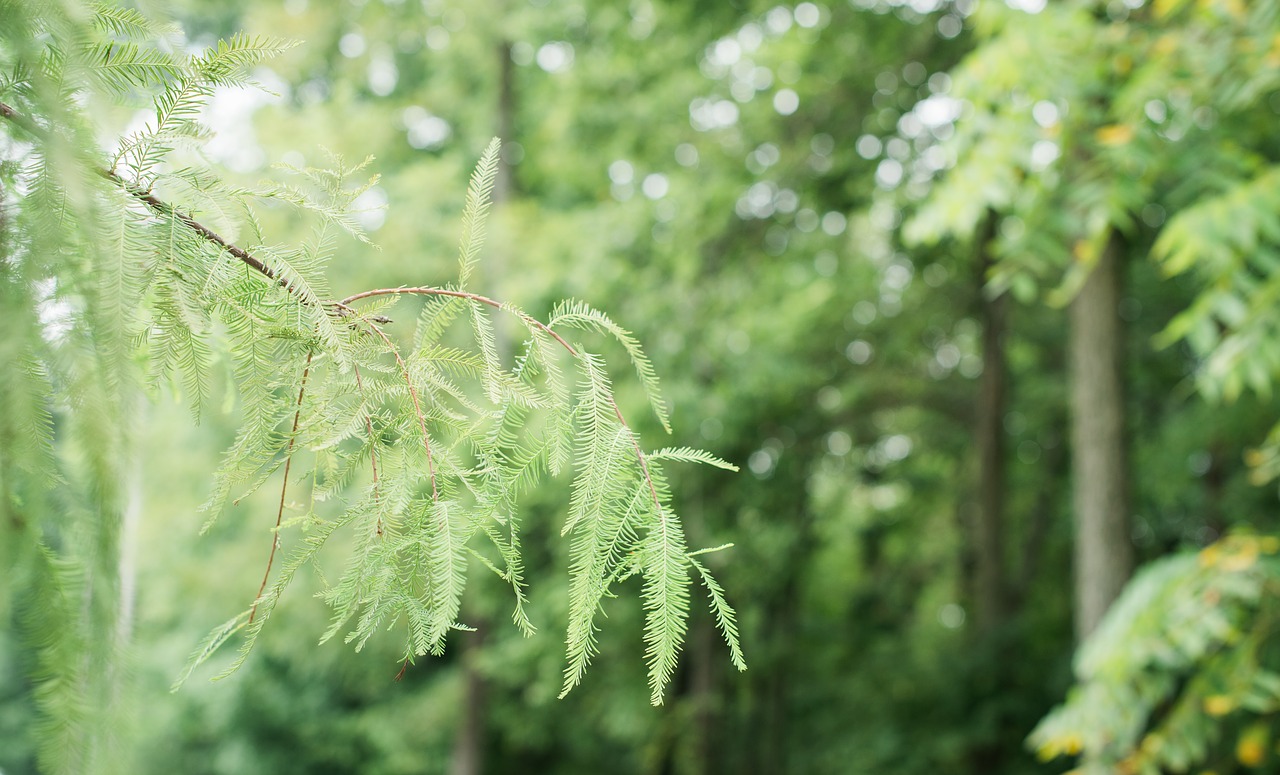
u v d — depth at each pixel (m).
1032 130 4.00
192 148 1.11
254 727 11.13
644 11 8.20
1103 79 4.18
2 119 0.97
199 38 7.38
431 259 8.35
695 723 10.49
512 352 7.05
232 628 1.11
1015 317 12.05
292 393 1.16
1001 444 11.18
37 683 1.05
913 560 15.59
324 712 11.14
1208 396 3.70
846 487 12.99
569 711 10.66
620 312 7.86
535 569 8.62
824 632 12.84
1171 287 9.99
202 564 9.38
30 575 1.03
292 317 1.14
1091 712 4.18
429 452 1.16
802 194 8.31
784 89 8.32
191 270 1.08
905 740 10.31
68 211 0.98
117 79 1.06
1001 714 9.98
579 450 1.20
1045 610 13.98
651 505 1.19
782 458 10.06
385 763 10.88
